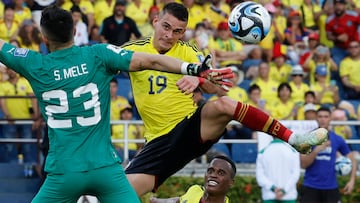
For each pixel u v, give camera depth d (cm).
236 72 4697
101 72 1989
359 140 4500
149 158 2502
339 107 4862
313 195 4078
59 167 1972
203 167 4531
